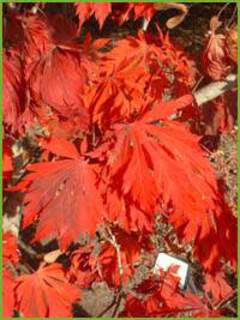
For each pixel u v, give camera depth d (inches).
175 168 13.6
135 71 19.2
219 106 23.2
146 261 25.0
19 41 15.3
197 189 13.6
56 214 13.7
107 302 30.9
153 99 18.8
